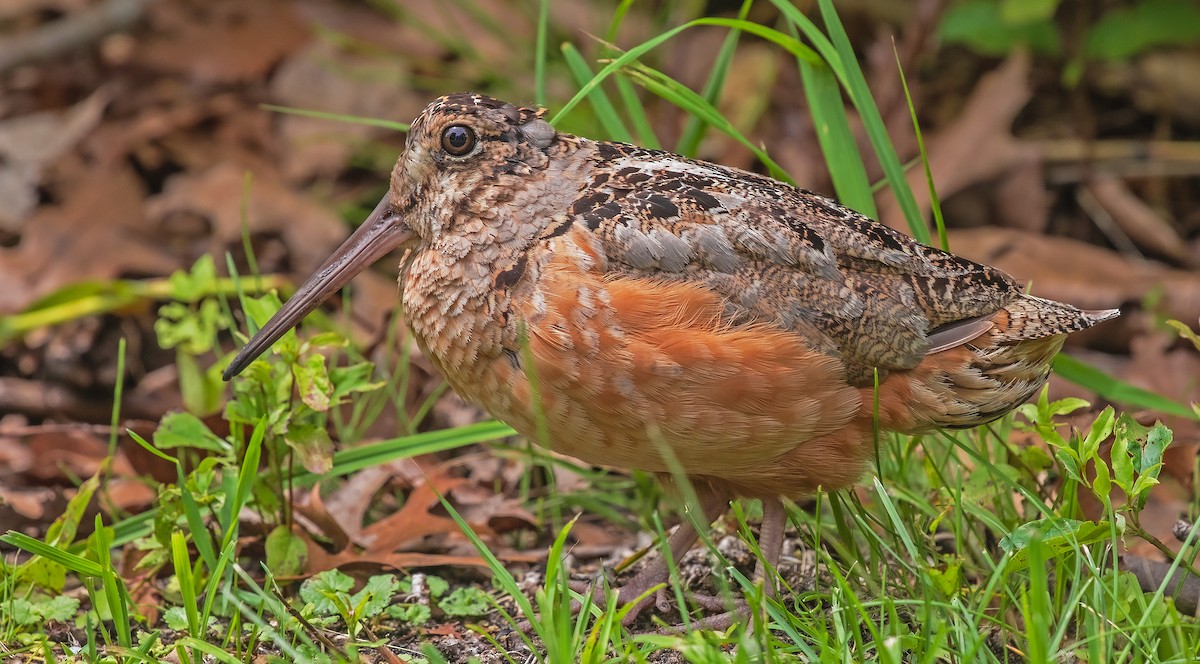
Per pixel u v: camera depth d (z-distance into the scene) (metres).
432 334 7.65
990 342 7.64
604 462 7.72
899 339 7.51
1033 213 12.85
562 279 7.23
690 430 7.26
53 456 10.03
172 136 13.70
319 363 8.02
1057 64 13.98
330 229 12.91
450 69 13.83
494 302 7.38
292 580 8.29
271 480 8.41
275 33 14.70
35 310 11.68
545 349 7.22
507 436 9.70
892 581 7.82
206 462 8.07
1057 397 10.85
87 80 14.55
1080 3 13.42
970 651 6.25
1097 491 7.05
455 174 7.59
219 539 8.34
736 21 8.70
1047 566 7.70
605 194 7.53
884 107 12.98
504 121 7.65
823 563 8.38
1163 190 13.55
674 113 12.38
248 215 12.91
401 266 8.20
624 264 7.28
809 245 7.46
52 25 14.66
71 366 11.44
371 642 7.50
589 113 12.51
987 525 8.20
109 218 12.91
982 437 8.56
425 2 14.63
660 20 13.11
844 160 9.05
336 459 8.83
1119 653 6.75
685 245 7.29
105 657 7.13
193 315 10.18
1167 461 8.82
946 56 14.39
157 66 14.46
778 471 7.63
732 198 7.55
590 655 6.30
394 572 8.60
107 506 9.34
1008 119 13.05
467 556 8.76
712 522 8.12
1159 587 6.91
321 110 14.07
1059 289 12.03
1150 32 13.16
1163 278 12.08
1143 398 9.04
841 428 7.56
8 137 13.63
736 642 6.77
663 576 8.15
